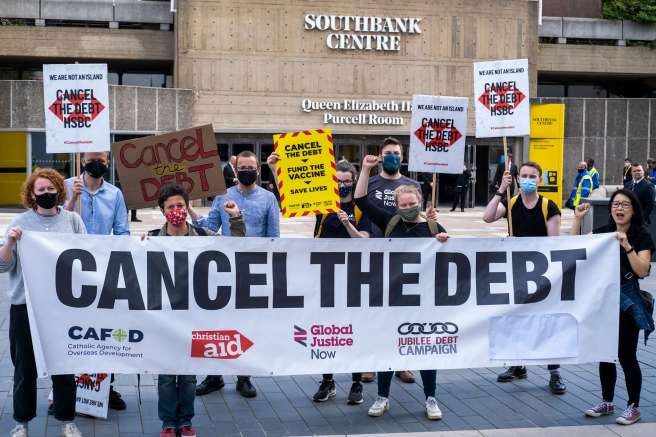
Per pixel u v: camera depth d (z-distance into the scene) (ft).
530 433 20.25
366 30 104.63
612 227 22.47
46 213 19.60
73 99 22.59
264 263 20.65
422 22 106.22
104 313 19.66
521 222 25.16
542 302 21.85
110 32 106.22
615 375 21.94
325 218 25.18
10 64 112.27
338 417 21.71
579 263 21.84
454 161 24.64
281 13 102.83
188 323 20.20
